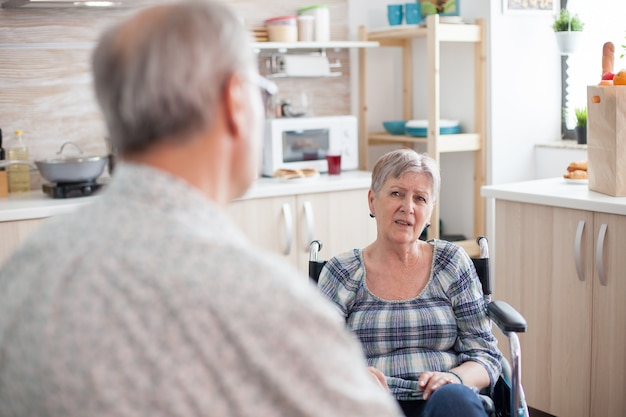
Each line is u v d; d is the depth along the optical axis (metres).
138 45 0.77
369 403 0.76
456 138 3.83
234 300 0.73
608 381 2.70
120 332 0.72
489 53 3.84
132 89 0.77
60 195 3.22
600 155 2.77
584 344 2.76
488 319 2.08
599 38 3.87
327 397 0.74
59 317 0.73
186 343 0.72
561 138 4.10
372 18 4.27
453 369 1.99
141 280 0.73
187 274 0.73
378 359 2.04
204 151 0.80
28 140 3.50
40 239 0.80
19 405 0.76
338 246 3.63
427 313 2.05
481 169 3.92
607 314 2.67
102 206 0.79
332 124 3.85
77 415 0.72
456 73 4.07
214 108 0.80
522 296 2.95
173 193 0.77
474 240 4.00
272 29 3.80
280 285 0.75
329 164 3.79
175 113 0.77
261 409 0.73
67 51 3.54
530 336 2.94
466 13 3.94
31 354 0.74
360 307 2.09
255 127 0.85
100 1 3.28
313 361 0.74
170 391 0.71
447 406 1.74
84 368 0.71
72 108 3.58
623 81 2.71
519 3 3.88
